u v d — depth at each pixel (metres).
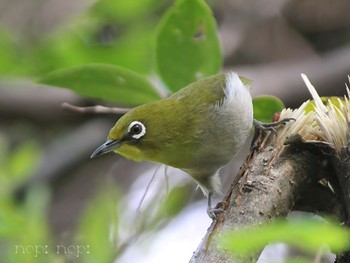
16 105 13.30
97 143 15.69
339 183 6.70
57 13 13.45
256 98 9.27
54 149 15.75
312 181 6.77
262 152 6.77
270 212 6.12
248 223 5.91
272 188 6.27
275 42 15.66
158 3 14.62
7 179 11.72
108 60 12.77
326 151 6.67
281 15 15.83
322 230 3.56
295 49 15.59
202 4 8.77
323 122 6.70
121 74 8.75
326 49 15.89
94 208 8.09
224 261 5.24
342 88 13.66
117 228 8.14
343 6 15.70
